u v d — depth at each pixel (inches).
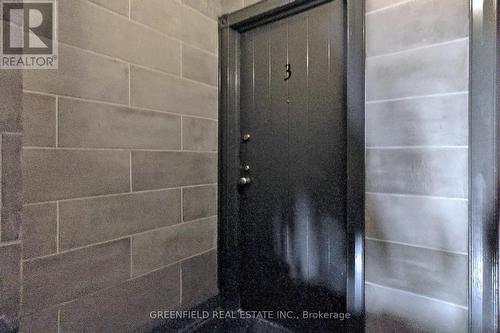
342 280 56.2
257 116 66.5
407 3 45.3
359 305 49.9
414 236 45.3
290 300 63.4
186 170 61.4
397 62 46.1
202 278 65.2
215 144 68.2
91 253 46.1
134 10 51.4
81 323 45.1
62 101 42.4
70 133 43.3
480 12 39.6
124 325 50.6
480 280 39.9
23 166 38.6
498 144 39.1
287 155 62.6
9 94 36.8
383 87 47.4
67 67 42.9
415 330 45.4
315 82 58.6
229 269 68.3
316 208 59.2
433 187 43.6
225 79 67.5
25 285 39.1
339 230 56.3
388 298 47.7
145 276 53.9
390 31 46.7
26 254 39.2
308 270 60.7
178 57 59.2
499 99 39.2
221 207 68.7
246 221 69.2
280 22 62.9
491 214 39.2
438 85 42.9
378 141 48.0
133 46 51.3
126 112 50.3
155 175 55.2
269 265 66.1
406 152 45.6
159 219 56.1
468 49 40.6
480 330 39.9
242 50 68.5
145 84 53.2
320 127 58.2
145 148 53.4
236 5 66.0
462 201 41.4
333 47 56.1
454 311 42.3
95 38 46.1
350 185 50.7
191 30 61.9
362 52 48.9
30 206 39.4
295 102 61.2
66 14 42.9
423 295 44.8
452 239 42.3
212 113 67.3
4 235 36.0
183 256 60.9
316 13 58.2
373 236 48.9
